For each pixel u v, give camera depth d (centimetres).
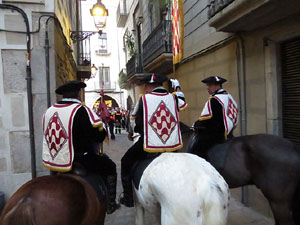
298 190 261
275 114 393
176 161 202
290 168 262
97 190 220
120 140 1280
